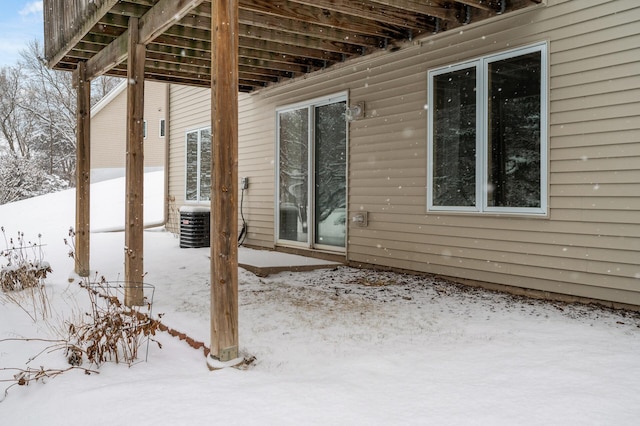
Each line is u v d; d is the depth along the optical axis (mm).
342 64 7336
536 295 5191
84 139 6832
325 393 2766
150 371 3266
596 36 4680
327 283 6137
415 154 6461
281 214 8906
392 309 4777
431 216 6270
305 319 4434
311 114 8141
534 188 5188
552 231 5047
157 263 7707
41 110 35594
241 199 9859
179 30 6090
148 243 10336
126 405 2676
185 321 4320
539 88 5121
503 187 5473
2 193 21031
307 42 6586
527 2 5043
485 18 5426
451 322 4277
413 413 2512
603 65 4637
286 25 5969
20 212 14703
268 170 9172
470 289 5668
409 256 6574
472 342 3705
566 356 3328
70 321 4516
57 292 5797
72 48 6125
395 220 6754
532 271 5227
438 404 2615
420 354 3441
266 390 2816
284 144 8805
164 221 12805
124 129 27234
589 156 4742
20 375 3172
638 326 4062
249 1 5102
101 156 26578
